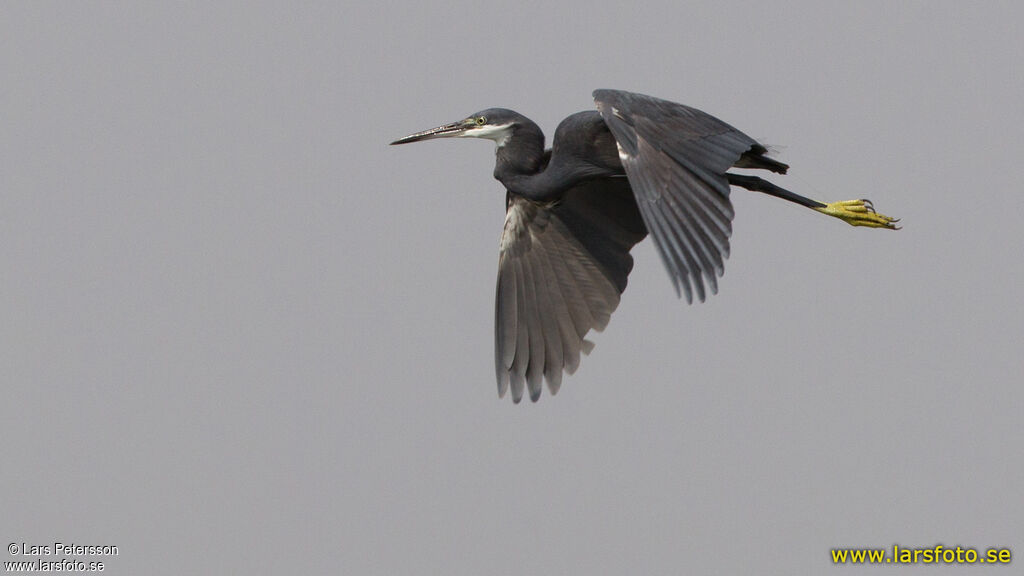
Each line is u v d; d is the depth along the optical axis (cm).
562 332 1473
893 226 1348
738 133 1207
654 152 1155
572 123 1333
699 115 1202
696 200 1145
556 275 1480
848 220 1345
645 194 1130
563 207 1462
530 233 1484
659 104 1192
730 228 1148
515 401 1479
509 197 1473
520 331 1488
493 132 1392
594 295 1466
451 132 1402
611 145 1317
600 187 1440
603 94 1194
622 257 1456
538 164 1392
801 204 1352
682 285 1101
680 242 1120
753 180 1333
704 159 1164
